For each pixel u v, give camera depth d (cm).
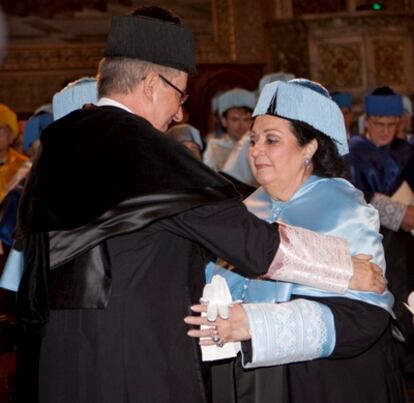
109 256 246
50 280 249
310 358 266
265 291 279
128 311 246
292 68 1202
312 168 289
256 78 1225
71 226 240
